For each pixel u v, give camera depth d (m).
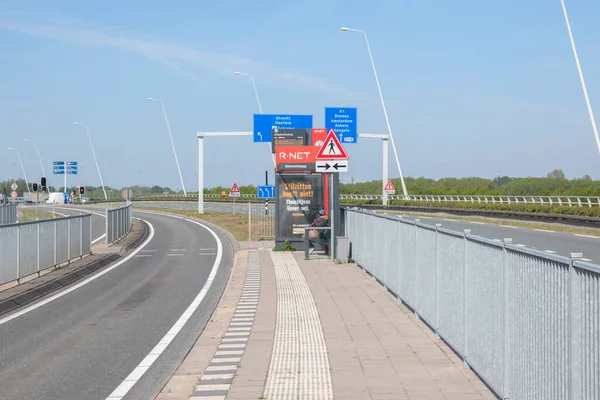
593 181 91.38
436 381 7.60
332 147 20.95
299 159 26.47
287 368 8.48
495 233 33.56
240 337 10.67
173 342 10.65
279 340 10.26
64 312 13.73
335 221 22.80
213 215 58.84
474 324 7.64
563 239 29.38
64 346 10.41
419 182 121.81
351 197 90.81
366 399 7.00
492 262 6.89
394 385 7.49
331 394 7.23
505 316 6.38
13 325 12.27
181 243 33.69
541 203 49.66
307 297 14.64
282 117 40.19
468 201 63.38
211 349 9.88
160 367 9.00
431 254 10.15
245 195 88.62
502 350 6.50
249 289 16.38
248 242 30.70
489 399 6.86
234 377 8.16
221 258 26.06
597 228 35.97
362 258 19.09
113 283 18.64
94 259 24.09
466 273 7.99
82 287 17.78
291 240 26.89
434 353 8.98
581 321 4.61
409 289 12.06
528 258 5.75
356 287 15.82
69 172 95.06
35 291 16.27
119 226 35.44
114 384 8.16
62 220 21.86
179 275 20.55
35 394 7.74
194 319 12.80
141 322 12.52
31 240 18.12
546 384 5.27
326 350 9.41
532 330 5.62
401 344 9.60
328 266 20.62
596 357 4.36
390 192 60.91
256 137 40.00
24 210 76.81
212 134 51.47
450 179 120.81
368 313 12.28
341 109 33.31
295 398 7.14
